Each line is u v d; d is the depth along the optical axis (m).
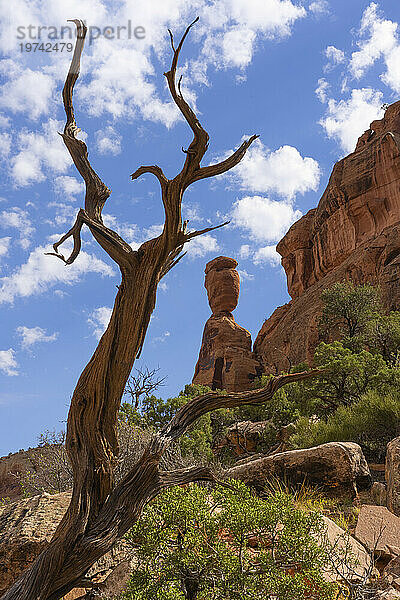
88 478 3.13
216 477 3.66
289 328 54.69
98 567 5.23
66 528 3.07
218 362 58.47
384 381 20.44
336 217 57.19
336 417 15.63
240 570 4.42
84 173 3.46
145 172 3.25
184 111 3.08
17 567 5.10
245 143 3.21
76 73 3.56
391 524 6.88
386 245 48.88
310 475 9.34
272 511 4.88
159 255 3.19
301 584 4.33
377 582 5.30
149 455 3.31
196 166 3.13
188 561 4.44
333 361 21.81
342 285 41.19
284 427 22.25
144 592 4.31
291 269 65.62
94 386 3.17
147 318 3.21
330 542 5.36
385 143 54.25
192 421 3.56
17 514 5.81
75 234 3.37
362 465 9.56
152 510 4.81
